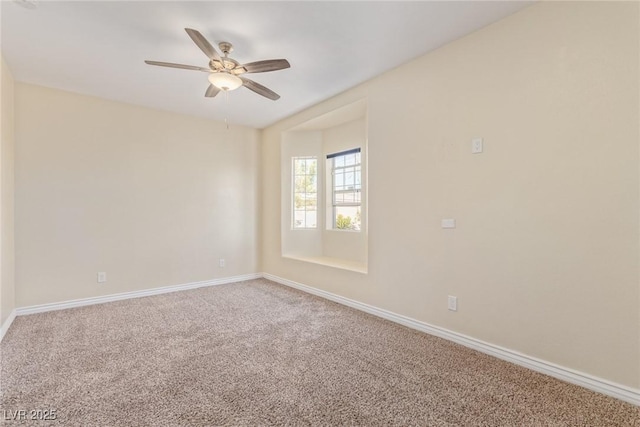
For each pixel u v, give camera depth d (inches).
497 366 87.0
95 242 147.3
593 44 74.2
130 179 157.2
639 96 68.2
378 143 128.3
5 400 70.3
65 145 139.6
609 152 72.3
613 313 72.2
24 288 130.1
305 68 120.3
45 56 108.6
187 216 176.1
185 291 170.9
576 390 75.1
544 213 82.5
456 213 101.8
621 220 70.9
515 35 87.1
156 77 125.6
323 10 84.6
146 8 82.9
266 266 205.2
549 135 81.4
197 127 180.4
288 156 193.0
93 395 72.6
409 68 115.3
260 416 65.6
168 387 76.2
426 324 111.3
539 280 83.7
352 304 141.9
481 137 95.0
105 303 147.9
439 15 87.5
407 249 117.4
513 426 62.9
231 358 91.7
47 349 97.0
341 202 184.9
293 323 121.3
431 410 67.7
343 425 63.1
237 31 94.3
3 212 109.3
